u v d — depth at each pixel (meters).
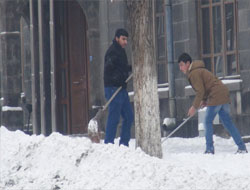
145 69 36.50
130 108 41.47
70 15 69.69
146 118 36.50
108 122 40.97
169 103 61.12
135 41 36.66
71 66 69.38
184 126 60.47
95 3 64.88
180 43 61.56
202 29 60.97
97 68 64.31
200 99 43.44
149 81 36.53
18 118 64.88
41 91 63.66
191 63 44.16
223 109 44.22
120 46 41.44
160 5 63.41
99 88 64.12
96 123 38.97
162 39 63.28
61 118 69.75
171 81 61.16
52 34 62.53
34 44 64.94
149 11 36.66
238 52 58.94
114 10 63.47
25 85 75.94
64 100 69.75
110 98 40.47
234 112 58.31
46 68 69.25
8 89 64.94
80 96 68.88
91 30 64.75
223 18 59.88
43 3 69.75
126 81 41.12
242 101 57.97
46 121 68.56
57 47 70.38
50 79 69.19
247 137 56.94
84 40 68.69
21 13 65.81
